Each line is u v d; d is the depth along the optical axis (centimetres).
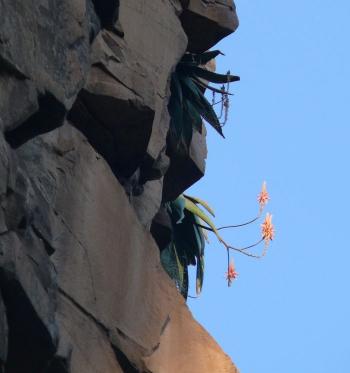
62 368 3819
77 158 4347
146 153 4775
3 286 3569
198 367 4694
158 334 4594
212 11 5359
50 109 3856
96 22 4466
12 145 3862
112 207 4475
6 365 3722
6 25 3691
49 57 3841
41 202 4041
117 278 4444
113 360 4347
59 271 4169
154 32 4919
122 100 4522
